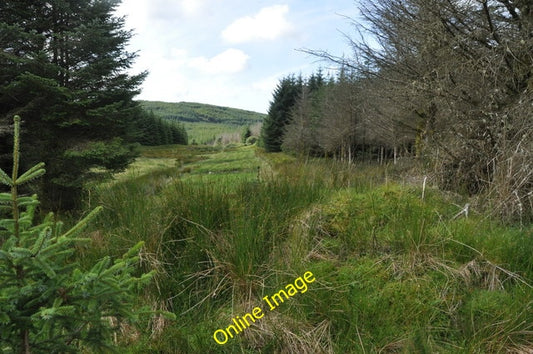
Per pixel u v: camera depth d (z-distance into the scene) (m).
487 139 3.79
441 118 5.07
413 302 2.20
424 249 2.62
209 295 2.37
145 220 2.83
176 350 2.03
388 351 1.94
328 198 3.65
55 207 6.39
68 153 6.93
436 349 1.89
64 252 1.33
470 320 2.05
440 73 4.58
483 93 4.11
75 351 1.33
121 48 8.59
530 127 3.32
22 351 1.23
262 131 32.47
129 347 2.09
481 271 2.43
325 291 2.29
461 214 3.25
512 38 4.00
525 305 2.04
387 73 5.88
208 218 2.85
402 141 7.49
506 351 1.87
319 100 21.66
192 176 4.16
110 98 8.20
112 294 1.27
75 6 7.92
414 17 4.71
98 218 3.34
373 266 2.57
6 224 1.20
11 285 1.18
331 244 2.95
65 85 7.62
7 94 6.81
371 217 3.20
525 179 2.99
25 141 6.88
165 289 2.43
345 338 2.01
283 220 3.08
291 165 4.53
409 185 4.14
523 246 2.56
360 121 11.45
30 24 7.36
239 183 3.46
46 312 1.06
